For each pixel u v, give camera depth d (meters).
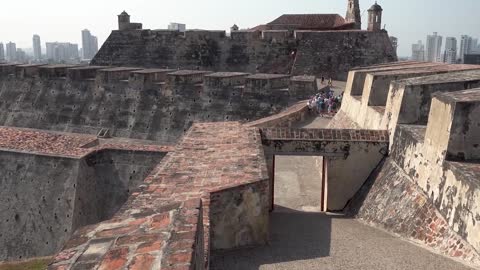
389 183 11.32
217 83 25.88
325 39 34.41
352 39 34.09
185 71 27.83
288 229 10.55
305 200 13.71
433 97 9.92
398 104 12.05
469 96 9.23
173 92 26.45
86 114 27.78
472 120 8.83
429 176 9.59
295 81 25.33
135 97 27.09
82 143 18.28
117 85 27.64
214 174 9.44
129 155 16.81
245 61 35.09
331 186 12.75
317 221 11.37
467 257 7.68
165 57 36.31
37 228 16.41
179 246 3.67
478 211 7.54
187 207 4.60
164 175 9.47
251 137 12.71
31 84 29.70
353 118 17.11
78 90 28.52
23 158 16.94
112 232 4.14
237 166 10.00
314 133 12.89
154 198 8.03
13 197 16.81
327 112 24.03
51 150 17.33
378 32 34.00
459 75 12.90
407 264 7.99
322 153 12.70
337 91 28.53
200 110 25.86
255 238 9.08
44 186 16.50
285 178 15.87
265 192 8.99
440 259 8.06
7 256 16.50
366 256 8.50
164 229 4.04
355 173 12.70
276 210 12.69
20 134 18.97
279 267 8.02
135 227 4.20
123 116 27.00
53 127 28.20
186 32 36.00
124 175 16.75
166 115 26.27
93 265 3.52
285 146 12.86
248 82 25.48
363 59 33.72
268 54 34.81
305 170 16.81
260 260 8.34
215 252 8.63
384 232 10.11
